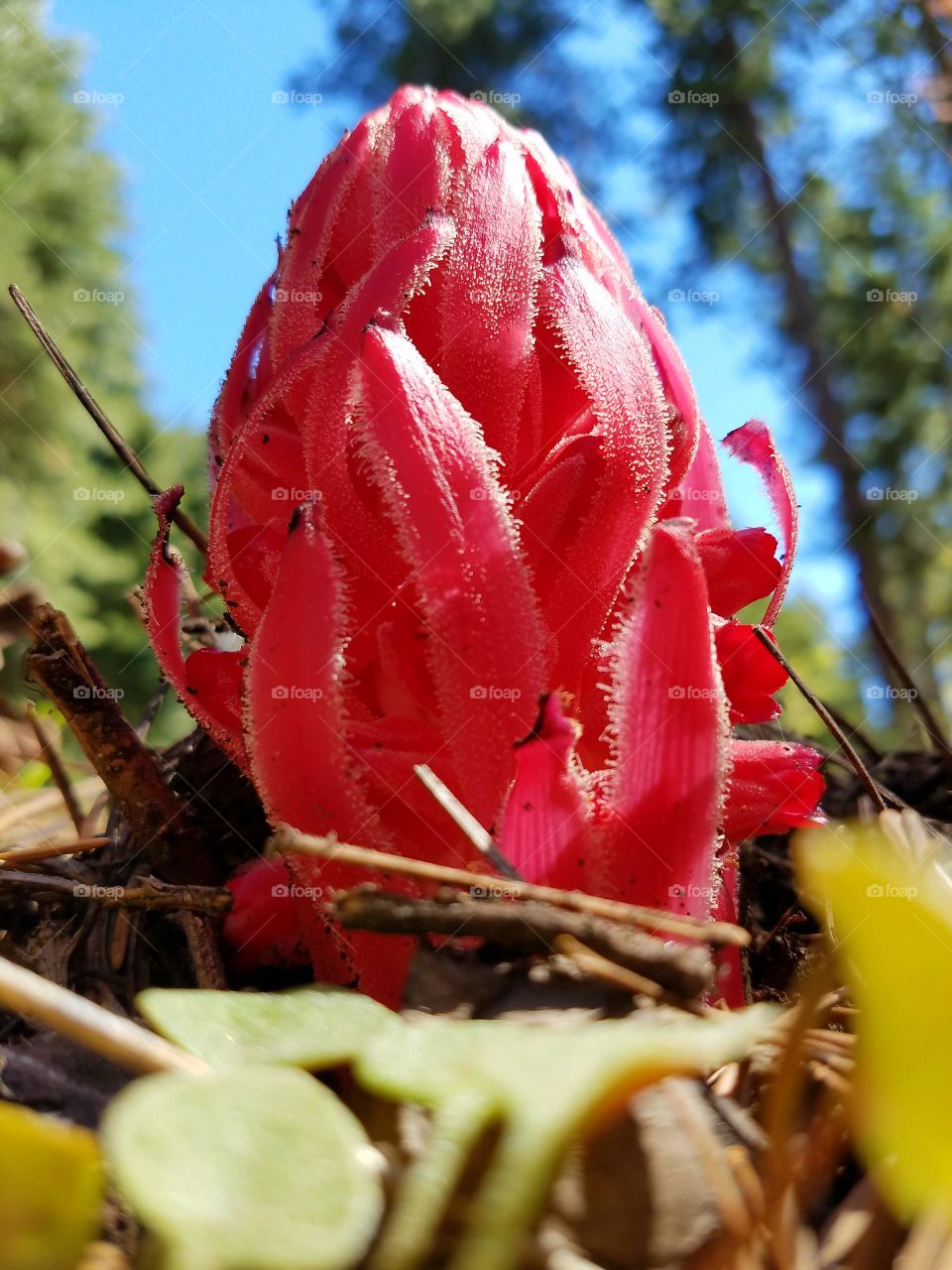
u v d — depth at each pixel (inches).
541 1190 2.3
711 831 4.2
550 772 4.0
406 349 4.4
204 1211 2.4
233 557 5.0
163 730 42.6
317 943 4.6
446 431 4.3
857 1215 3.2
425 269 4.6
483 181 4.8
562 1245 2.9
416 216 4.8
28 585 7.7
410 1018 3.6
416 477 4.3
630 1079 2.7
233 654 5.1
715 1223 3.0
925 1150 2.7
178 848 5.8
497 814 4.3
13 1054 4.0
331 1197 2.5
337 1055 3.3
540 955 3.8
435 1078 2.7
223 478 4.9
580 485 4.5
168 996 3.5
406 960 4.3
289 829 3.9
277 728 4.3
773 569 5.4
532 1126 2.4
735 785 5.0
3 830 9.3
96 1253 3.0
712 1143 3.1
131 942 5.9
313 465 4.6
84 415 56.9
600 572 4.6
